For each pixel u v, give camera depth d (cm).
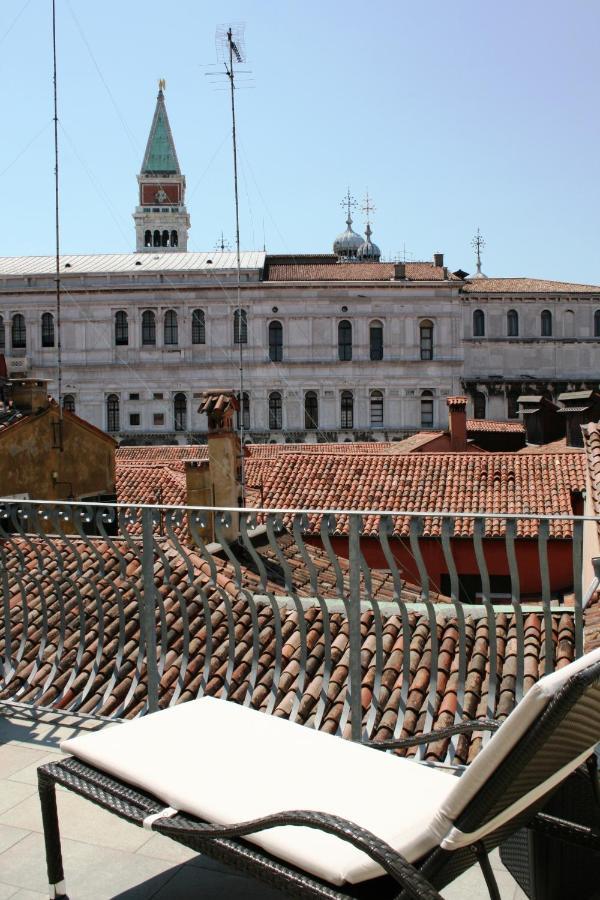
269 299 7400
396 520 2288
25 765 520
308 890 287
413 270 7800
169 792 340
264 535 1433
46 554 1012
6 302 7406
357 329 7450
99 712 636
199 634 813
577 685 245
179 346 7381
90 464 1920
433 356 7500
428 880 274
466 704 686
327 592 1184
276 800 332
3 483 1634
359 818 315
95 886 393
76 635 797
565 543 2209
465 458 2545
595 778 315
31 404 1744
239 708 423
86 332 7394
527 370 7769
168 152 11600
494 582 2255
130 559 980
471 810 268
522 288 7931
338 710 653
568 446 3309
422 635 806
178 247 11488
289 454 2653
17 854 418
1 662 740
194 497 1800
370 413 7475
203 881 395
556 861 330
